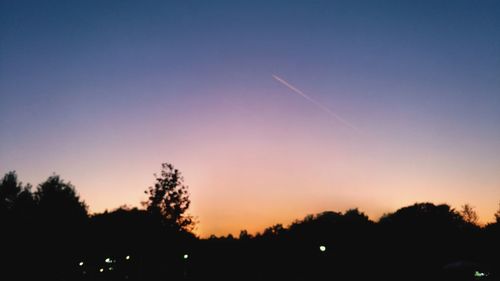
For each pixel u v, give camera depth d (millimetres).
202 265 46188
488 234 41969
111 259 42062
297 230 47125
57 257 35219
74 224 39125
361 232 45188
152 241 32406
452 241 47188
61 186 40469
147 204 33438
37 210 36562
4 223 33438
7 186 36688
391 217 60188
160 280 33188
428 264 42438
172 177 34094
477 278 30578
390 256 43531
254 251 49312
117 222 42562
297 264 42938
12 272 30953
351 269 40875
